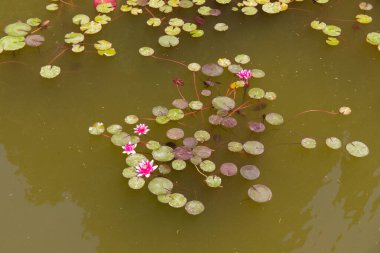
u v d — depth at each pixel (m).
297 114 3.40
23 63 3.71
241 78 3.57
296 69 3.77
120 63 3.75
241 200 2.86
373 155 3.17
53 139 3.19
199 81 3.62
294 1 4.43
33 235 2.70
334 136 3.26
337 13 4.36
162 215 2.79
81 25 3.97
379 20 4.31
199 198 2.85
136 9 4.18
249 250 2.66
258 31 4.12
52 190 2.91
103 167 3.03
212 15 4.24
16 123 3.28
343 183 3.01
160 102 3.44
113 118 3.31
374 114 3.44
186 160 3.01
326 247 2.69
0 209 2.81
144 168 2.82
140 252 2.63
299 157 3.12
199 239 2.69
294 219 2.80
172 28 4.00
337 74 3.75
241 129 3.25
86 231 2.72
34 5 4.27
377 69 3.82
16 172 3.01
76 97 3.47
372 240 2.73
